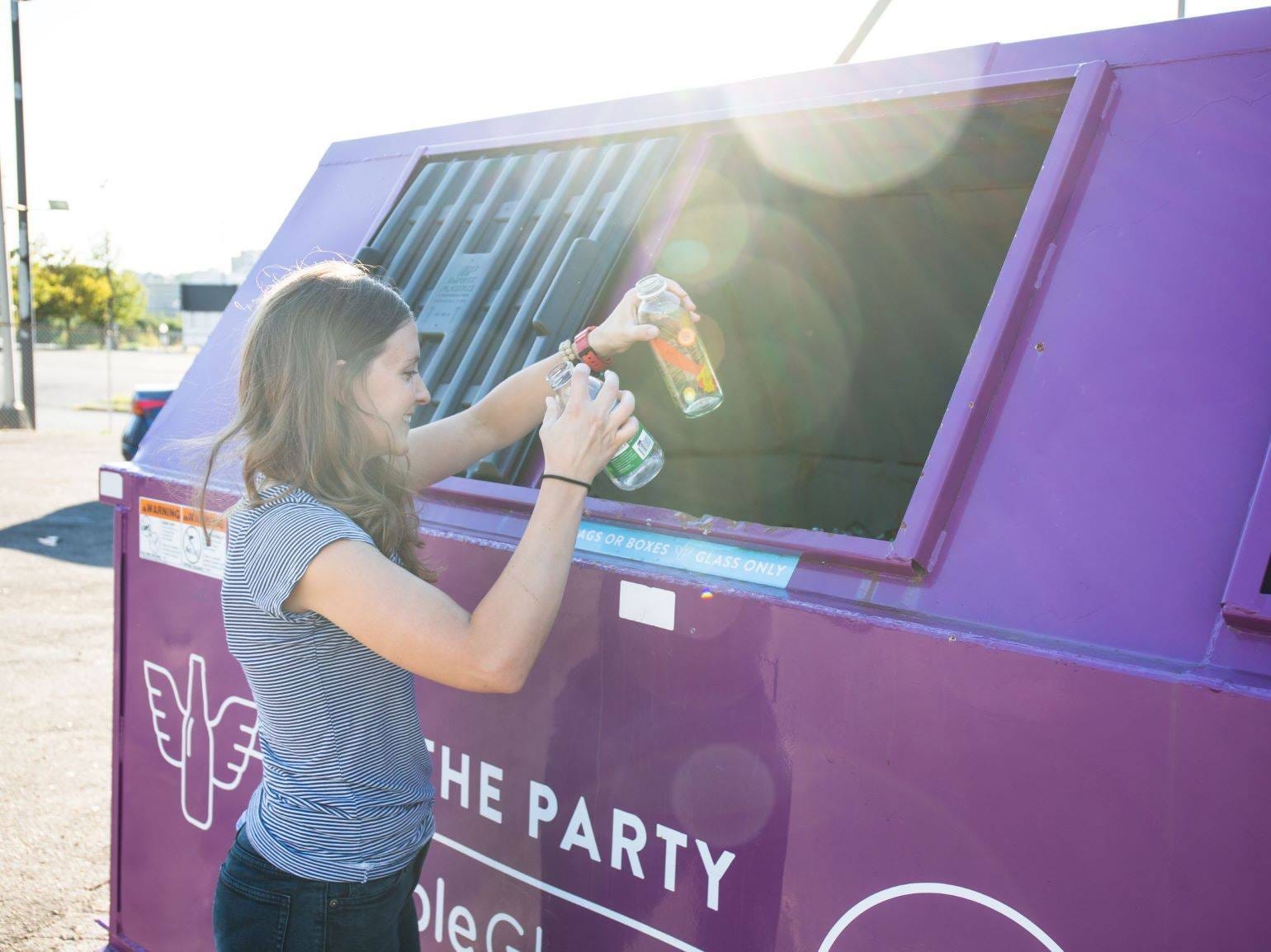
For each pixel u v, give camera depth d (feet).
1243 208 4.30
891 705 4.13
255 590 4.11
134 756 8.18
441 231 7.74
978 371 4.53
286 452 4.28
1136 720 3.56
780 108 6.39
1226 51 4.72
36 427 52.03
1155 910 3.52
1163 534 3.91
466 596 5.84
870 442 10.40
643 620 4.97
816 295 9.85
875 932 4.18
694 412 5.40
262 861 4.35
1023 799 3.80
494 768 5.65
